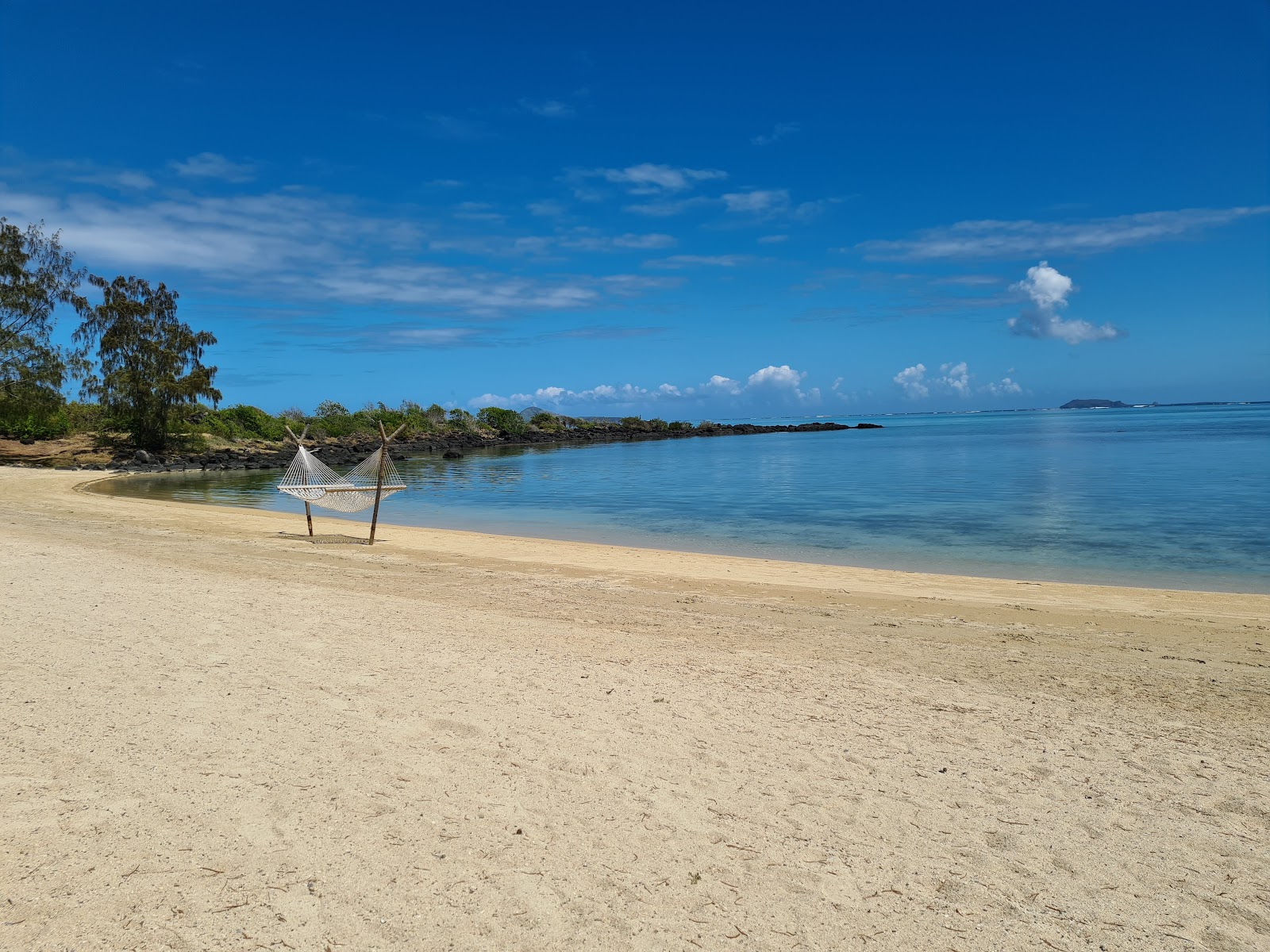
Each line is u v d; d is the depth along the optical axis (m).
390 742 4.59
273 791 3.86
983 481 30.42
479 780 4.15
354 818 3.64
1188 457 39.69
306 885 3.08
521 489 31.03
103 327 46.88
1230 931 3.10
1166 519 19.12
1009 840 3.80
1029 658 7.43
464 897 3.07
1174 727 5.49
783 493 28.30
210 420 57.16
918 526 19.25
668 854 3.51
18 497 22.98
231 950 2.66
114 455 45.16
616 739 4.87
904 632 8.51
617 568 12.95
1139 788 4.46
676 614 9.26
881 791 4.30
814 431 117.06
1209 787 4.49
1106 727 5.48
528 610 9.15
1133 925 3.12
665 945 2.85
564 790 4.09
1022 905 3.24
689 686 6.10
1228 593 11.41
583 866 3.36
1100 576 12.94
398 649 6.75
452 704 5.32
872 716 5.56
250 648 6.50
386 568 12.04
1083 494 24.73
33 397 40.88
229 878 3.09
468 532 17.89
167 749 4.29
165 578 9.76
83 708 4.83
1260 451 42.62
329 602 8.78
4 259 39.97
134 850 3.25
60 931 2.69
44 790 3.71
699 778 4.34
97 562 10.66
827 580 12.07
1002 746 5.06
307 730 4.70
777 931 2.98
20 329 41.16
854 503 24.39
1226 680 6.75
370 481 15.73
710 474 37.75
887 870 3.46
